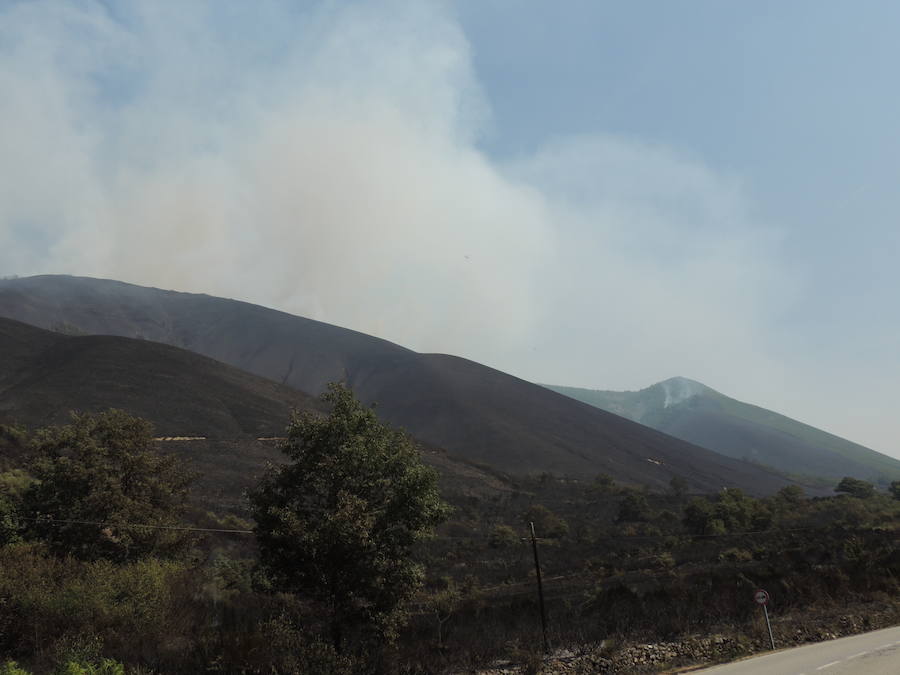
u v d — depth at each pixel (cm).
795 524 8400
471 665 2061
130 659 1742
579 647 2233
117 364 19862
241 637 1848
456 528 9088
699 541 7050
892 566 3481
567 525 9619
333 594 2016
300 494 2130
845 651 2016
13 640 1919
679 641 2322
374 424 2212
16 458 5009
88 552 3130
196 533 3888
